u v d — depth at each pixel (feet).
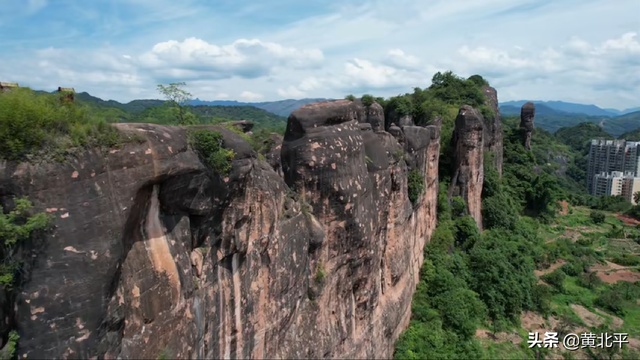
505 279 142.20
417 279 130.72
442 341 110.52
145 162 38.29
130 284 39.14
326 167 70.90
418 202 126.52
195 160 43.62
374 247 85.10
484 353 114.21
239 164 50.11
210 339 48.88
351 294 81.05
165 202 42.32
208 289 48.42
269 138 88.12
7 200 31.86
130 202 37.09
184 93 66.28
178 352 43.16
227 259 52.06
